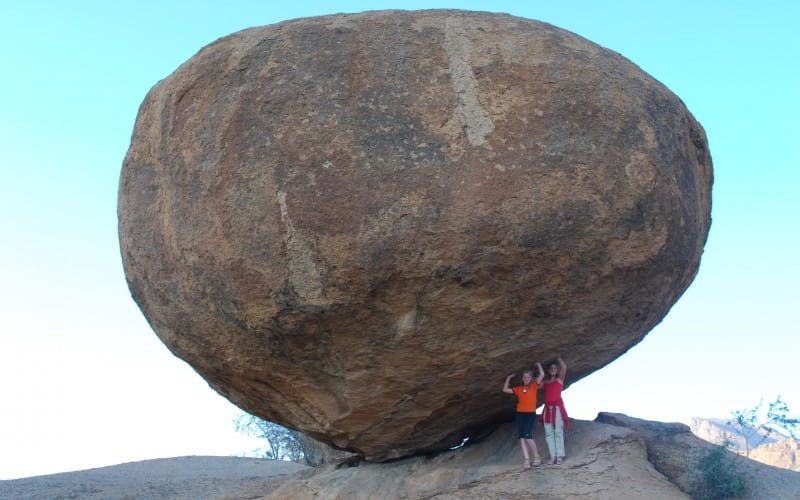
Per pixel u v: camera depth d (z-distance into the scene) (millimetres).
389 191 6422
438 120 6621
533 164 6539
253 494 10438
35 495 12750
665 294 7543
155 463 16672
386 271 6465
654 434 8633
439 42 7016
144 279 7504
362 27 7156
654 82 7617
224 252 6730
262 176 6617
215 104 7031
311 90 6773
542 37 7215
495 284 6605
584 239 6609
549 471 7465
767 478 8438
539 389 7961
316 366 7219
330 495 8195
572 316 7031
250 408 8266
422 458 8398
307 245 6488
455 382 7320
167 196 7246
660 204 6945
